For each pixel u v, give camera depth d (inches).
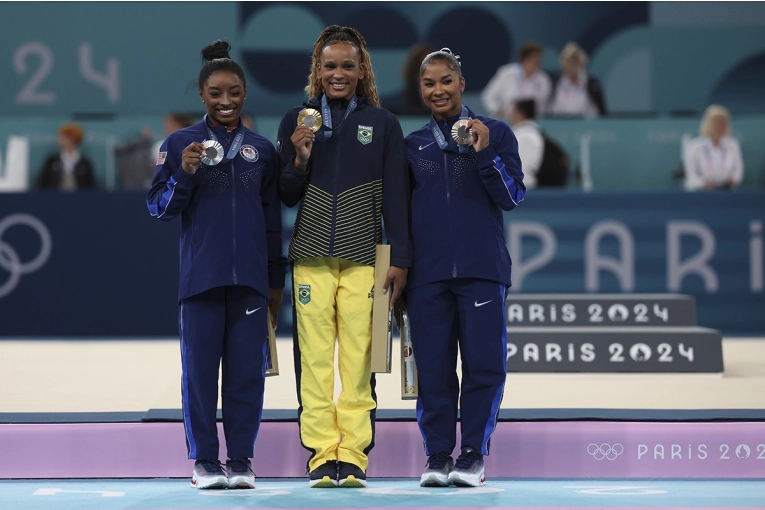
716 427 562.3
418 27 1446.9
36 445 559.5
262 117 1312.7
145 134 1240.8
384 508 465.1
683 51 1439.5
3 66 1412.4
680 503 481.4
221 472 518.6
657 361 822.5
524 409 600.4
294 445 563.5
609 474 561.6
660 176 1253.7
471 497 494.3
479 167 514.3
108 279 1174.3
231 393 521.7
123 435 562.6
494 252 530.3
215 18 1429.6
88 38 1417.3
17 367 868.0
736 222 1184.8
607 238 1185.4
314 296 523.8
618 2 1441.9
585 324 939.3
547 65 1448.1
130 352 1008.2
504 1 1444.4
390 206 526.9
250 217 522.0
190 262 517.7
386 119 534.6
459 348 556.1
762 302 1187.9
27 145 1262.3
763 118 1299.2
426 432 533.3
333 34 540.1
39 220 1175.0
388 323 519.8
